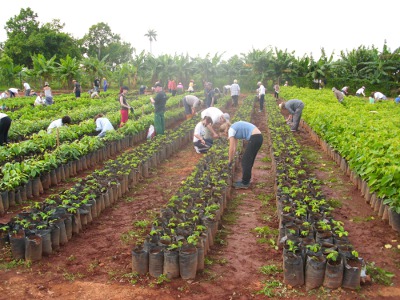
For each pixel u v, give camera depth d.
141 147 13.12
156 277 5.61
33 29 58.78
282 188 8.31
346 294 5.16
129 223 7.68
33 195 9.21
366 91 43.88
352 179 10.34
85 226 7.45
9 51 53.59
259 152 14.12
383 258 6.19
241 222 7.77
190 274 5.54
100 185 8.68
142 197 9.32
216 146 12.74
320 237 6.07
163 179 10.86
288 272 5.35
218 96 31.11
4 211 8.17
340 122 13.06
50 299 5.04
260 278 5.63
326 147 13.95
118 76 48.75
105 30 81.25
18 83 46.94
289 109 17.66
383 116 16.55
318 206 7.21
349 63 45.53
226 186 8.70
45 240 6.21
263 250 6.52
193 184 8.78
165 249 5.62
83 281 5.50
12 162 10.25
